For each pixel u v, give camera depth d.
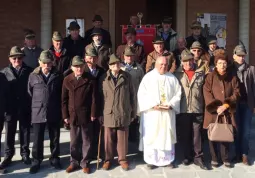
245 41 10.07
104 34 7.72
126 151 6.08
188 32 10.00
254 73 6.25
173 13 10.51
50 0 9.31
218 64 6.02
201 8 10.04
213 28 10.12
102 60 6.65
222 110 5.89
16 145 7.05
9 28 9.35
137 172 5.90
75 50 7.15
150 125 6.01
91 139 5.94
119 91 5.88
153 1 11.02
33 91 5.87
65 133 7.74
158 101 5.95
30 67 6.36
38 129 5.86
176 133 6.41
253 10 10.23
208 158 6.54
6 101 5.94
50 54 5.89
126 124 5.93
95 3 9.73
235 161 6.38
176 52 7.09
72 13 9.63
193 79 6.08
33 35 6.80
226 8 10.18
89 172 5.86
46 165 6.17
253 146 7.19
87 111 5.82
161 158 6.06
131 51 6.50
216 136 5.87
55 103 5.90
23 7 9.38
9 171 5.91
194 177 5.75
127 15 10.72
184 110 6.09
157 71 6.08
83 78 5.82
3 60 9.36
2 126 5.97
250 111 6.25
